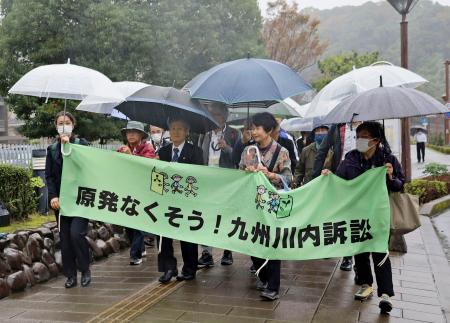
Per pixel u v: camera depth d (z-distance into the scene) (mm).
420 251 7680
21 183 7488
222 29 19688
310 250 5012
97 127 17859
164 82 18328
